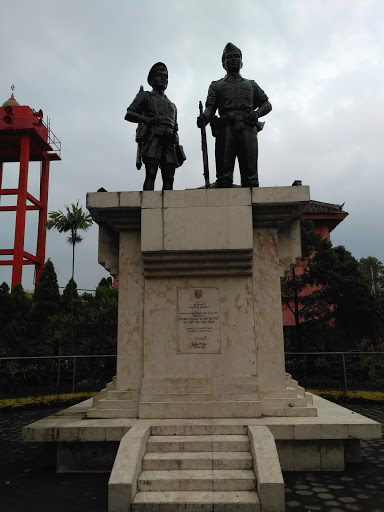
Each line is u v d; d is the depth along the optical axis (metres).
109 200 6.94
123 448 5.09
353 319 18.42
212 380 6.54
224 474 5.00
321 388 15.05
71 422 6.20
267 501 4.52
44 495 5.16
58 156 35.28
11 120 30.36
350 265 18.80
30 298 21.73
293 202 6.82
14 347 18.20
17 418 11.73
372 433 5.74
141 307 7.02
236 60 7.97
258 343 6.83
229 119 7.71
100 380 16.50
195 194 6.88
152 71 8.34
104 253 7.71
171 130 8.13
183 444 5.49
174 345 6.73
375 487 5.28
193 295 6.88
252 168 7.71
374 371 15.67
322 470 5.90
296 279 19.27
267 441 5.18
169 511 4.53
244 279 6.91
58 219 23.61
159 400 6.44
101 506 4.81
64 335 17.98
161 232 6.79
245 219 6.77
